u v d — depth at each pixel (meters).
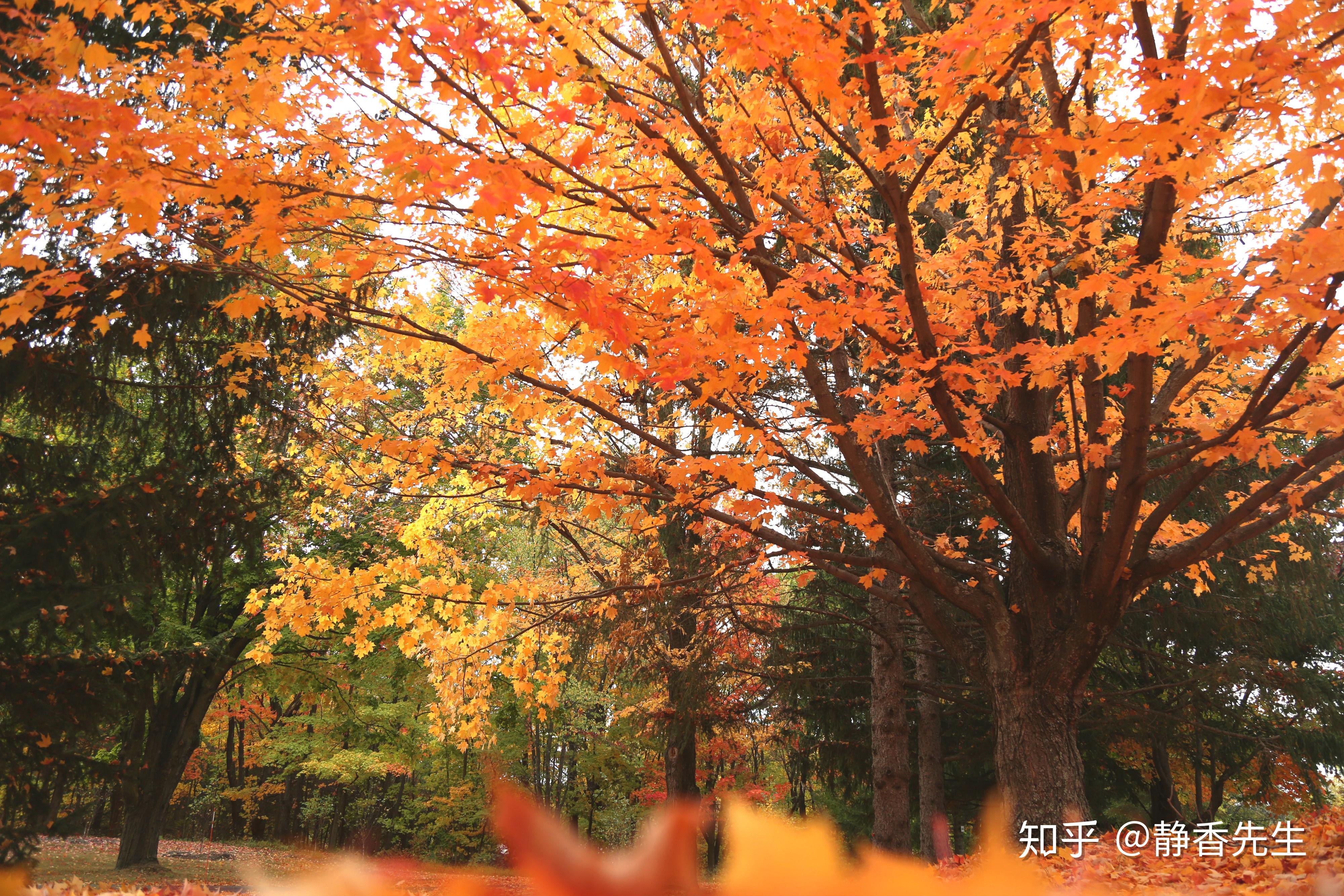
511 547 16.61
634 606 11.62
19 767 9.24
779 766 24.64
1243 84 3.94
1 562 8.75
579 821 25.70
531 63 4.69
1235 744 16.20
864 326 6.19
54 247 7.69
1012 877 0.24
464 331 6.79
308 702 19.94
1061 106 5.82
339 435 7.54
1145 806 18.31
